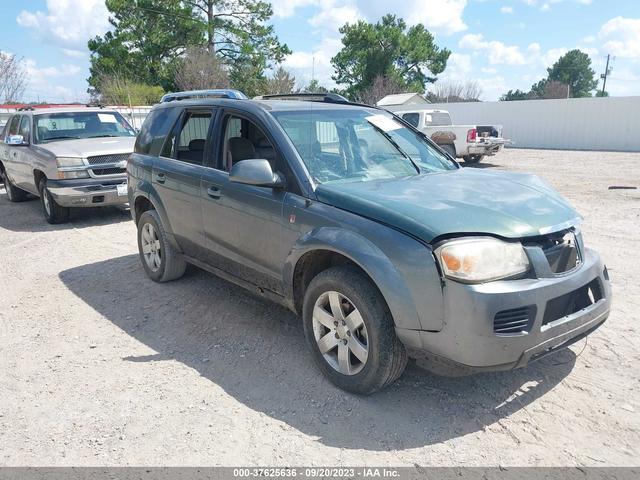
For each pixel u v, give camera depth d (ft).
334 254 12.48
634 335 14.69
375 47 182.19
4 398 12.41
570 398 11.83
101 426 11.23
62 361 14.17
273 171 13.89
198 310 17.29
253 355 14.20
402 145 15.67
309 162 13.44
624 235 25.18
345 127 15.07
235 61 135.74
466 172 14.87
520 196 12.22
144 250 20.25
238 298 18.17
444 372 11.28
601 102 85.61
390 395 12.11
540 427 10.87
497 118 98.02
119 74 118.01
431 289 10.37
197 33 128.26
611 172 52.31
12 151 36.58
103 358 14.29
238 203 14.52
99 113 36.65
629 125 83.51
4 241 28.02
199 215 16.33
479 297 10.02
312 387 12.53
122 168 31.35
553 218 11.37
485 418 11.22
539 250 10.82
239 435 10.84
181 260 19.21
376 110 16.74
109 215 34.12
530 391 12.15
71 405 12.05
